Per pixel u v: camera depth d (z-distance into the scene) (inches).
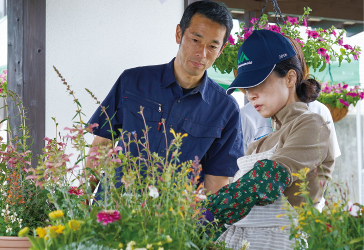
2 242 45.7
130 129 76.3
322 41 112.6
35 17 94.1
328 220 37.4
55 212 38.5
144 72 79.4
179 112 76.7
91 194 45.1
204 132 77.2
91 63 99.2
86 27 98.8
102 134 78.9
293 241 48.4
